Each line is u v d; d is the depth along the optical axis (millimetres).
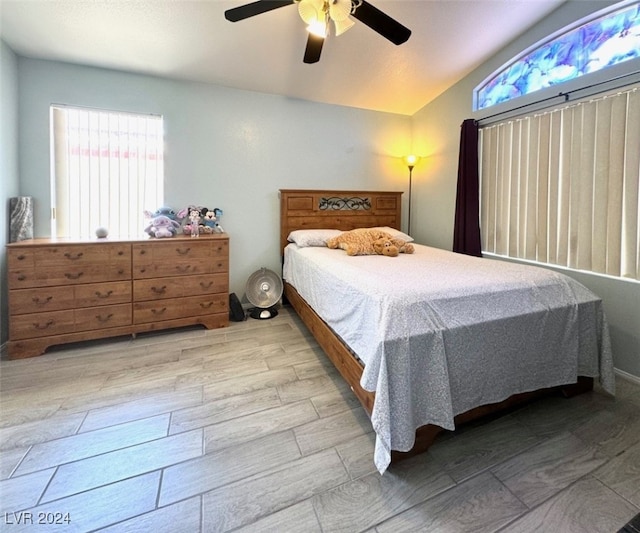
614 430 1661
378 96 3611
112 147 2955
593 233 2285
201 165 3270
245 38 2527
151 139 3080
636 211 2064
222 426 1685
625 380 2141
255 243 3586
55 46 2518
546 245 2602
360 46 2707
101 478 1341
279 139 3562
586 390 1988
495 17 2467
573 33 2379
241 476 1370
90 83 2828
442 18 2438
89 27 2318
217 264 3004
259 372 2254
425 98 3717
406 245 2836
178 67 2898
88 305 2551
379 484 1338
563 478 1365
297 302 3086
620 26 2127
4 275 2469
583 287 1944
